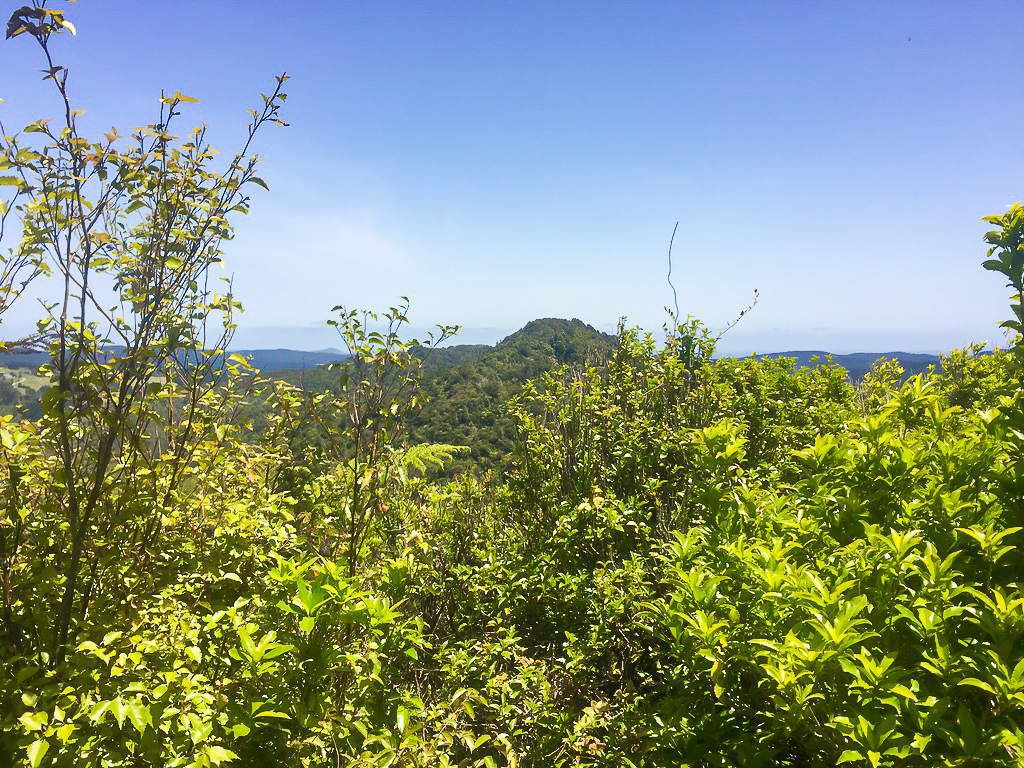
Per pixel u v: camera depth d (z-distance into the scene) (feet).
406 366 11.15
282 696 7.00
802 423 18.76
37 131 8.00
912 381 10.59
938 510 7.82
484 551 14.76
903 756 5.00
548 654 12.52
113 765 6.22
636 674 11.87
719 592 8.13
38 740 5.74
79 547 8.35
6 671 7.45
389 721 8.36
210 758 5.78
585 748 9.09
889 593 6.78
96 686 6.94
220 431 10.06
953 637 6.41
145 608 8.66
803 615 6.53
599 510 14.60
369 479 10.48
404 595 11.28
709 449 10.46
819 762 6.09
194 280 9.41
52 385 8.71
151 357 8.78
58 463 9.09
